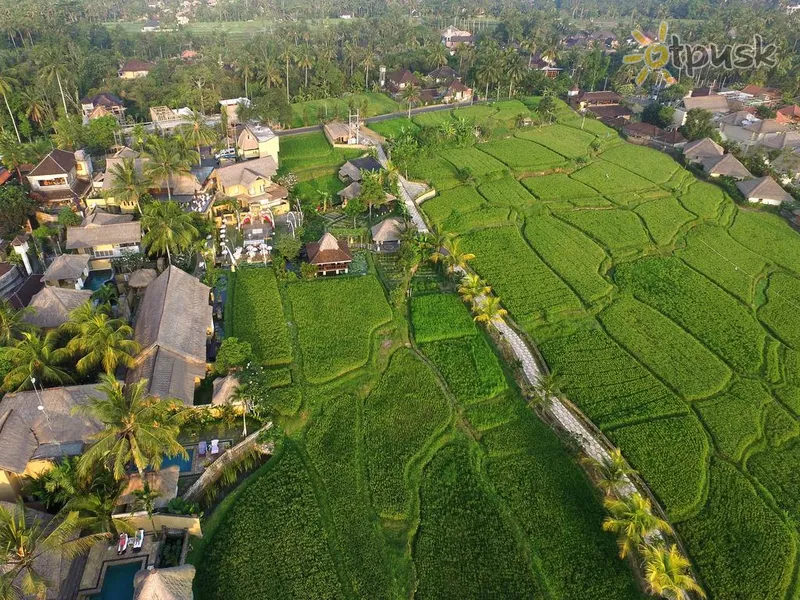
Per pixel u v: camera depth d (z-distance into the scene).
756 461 61.53
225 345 63.59
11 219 90.50
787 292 92.06
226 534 49.94
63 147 119.38
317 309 80.19
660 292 90.25
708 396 69.62
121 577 44.66
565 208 118.06
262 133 124.50
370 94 185.62
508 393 68.31
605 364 73.69
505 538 51.69
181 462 55.34
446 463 59.06
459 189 122.19
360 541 50.59
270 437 59.25
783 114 166.00
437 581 48.00
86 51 192.75
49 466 50.44
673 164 143.25
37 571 41.81
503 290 87.62
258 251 93.12
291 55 176.50
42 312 67.75
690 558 51.16
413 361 72.12
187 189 103.81
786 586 49.22
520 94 194.25
